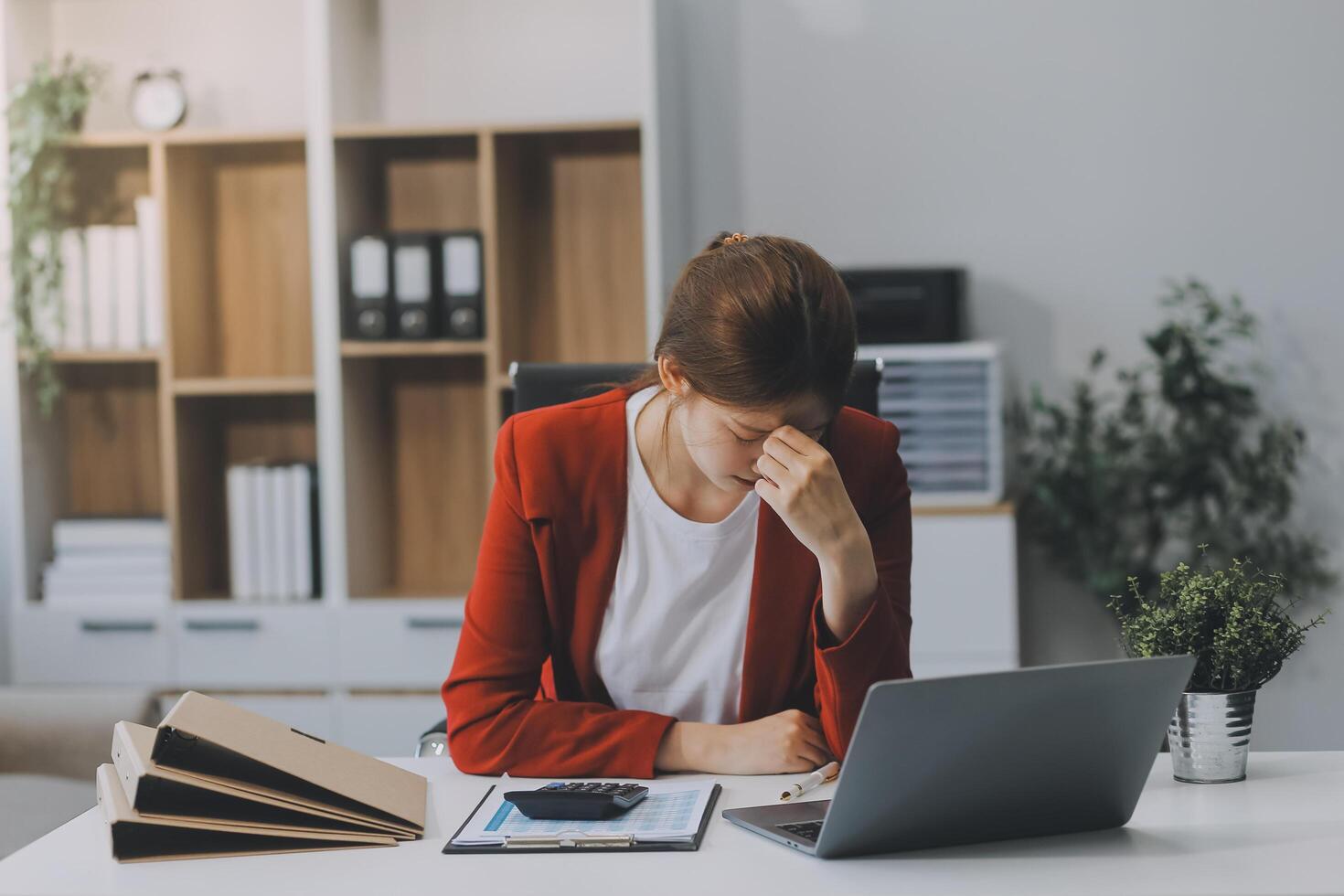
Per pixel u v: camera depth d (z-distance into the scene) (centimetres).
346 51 324
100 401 346
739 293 125
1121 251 333
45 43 340
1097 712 106
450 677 146
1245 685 126
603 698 153
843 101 340
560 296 338
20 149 320
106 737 241
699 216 345
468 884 102
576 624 150
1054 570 336
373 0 341
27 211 320
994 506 299
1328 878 99
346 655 317
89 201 333
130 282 323
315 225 315
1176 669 107
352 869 106
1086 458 312
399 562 347
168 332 323
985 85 336
